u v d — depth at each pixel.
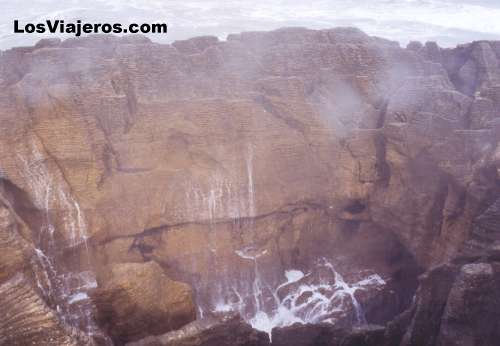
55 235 12.36
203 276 13.81
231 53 14.03
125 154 13.03
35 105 12.05
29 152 11.98
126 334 10.67
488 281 9.09
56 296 11.47
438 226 13.02
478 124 13.12
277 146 13.76
